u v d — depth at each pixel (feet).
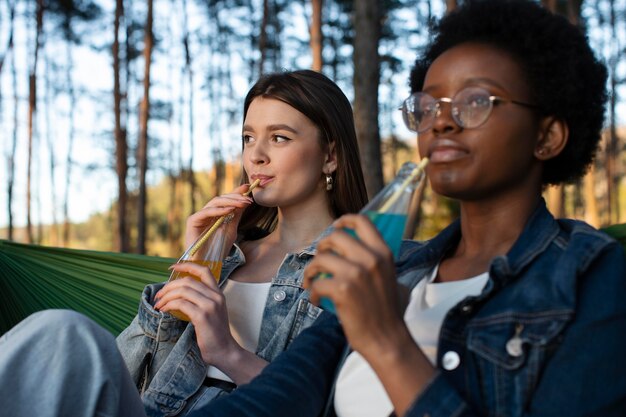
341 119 5.80
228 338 4.73
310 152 5.61
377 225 2.98
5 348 2.97
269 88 5.59
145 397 5.02
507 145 3.02
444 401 2.58
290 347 3.72
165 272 6.97
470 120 2.97
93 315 7.12
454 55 3.14
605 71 3.43
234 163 78.64
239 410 3.19
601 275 2.82
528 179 3.23
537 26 3.12
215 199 5.44
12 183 59.41
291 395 3.33
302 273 5.23
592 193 52.60
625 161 76.07
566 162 3.42
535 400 2.70
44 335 3.00
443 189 3.11
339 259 2.55
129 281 7.04
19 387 2.92
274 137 5.58
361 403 3.27
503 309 2.90
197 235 5.40
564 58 3.12
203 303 4.69
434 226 32.89
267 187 5.55
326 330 3.73
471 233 3.37
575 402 2.64
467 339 2.94
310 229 5.74
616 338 2.69
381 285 2.54
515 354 2.77
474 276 3.28
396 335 2.59
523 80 3.06
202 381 5.04
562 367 2.69
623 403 2.65
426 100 3.11
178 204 80.43
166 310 4.83
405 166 3.15
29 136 59.31
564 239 3.07
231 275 5.63
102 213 102.73
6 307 7.09
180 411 4.92
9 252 7.06
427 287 3.39
